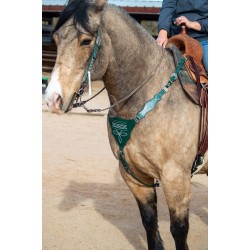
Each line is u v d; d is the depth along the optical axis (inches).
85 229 166.6
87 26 104.9
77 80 106.5
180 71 122.2
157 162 117.1
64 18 106.3
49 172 235.1
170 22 143.3
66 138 315.6
